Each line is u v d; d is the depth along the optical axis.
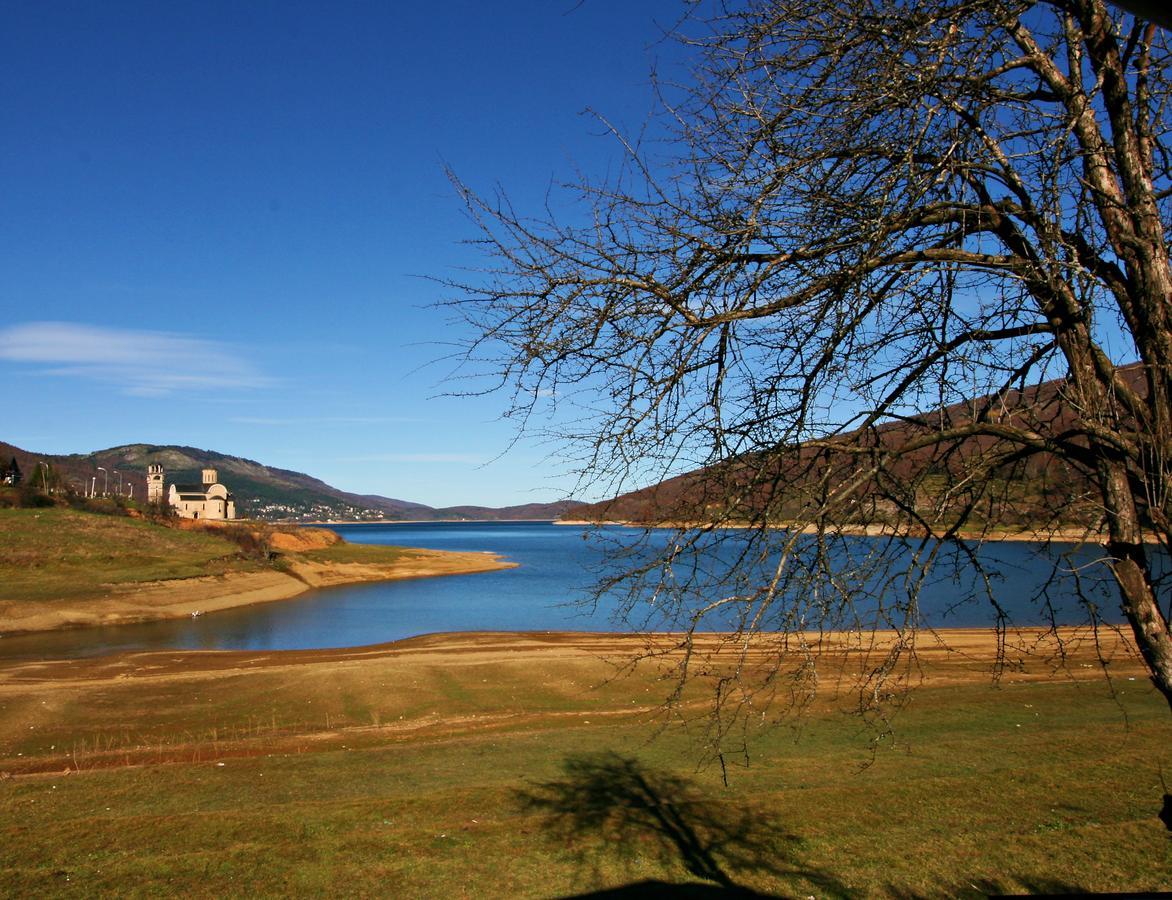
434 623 47.72
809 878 8.77
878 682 4.00
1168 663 3.59
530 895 8.59
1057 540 4.14
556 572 88.75
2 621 46.19
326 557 93.31
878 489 3.90
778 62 4.41
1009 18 4.03
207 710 20.84
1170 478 3.46
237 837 10.17
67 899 8.47
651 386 3.92
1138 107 3.94
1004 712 16.08
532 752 14.50
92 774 13.62
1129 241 3.77
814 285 3.91
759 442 3.94
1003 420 4.20
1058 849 9.15
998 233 4.25
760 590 3.66
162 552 73.69
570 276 4.03
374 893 8.67
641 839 9.96
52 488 93.44
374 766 13.82
